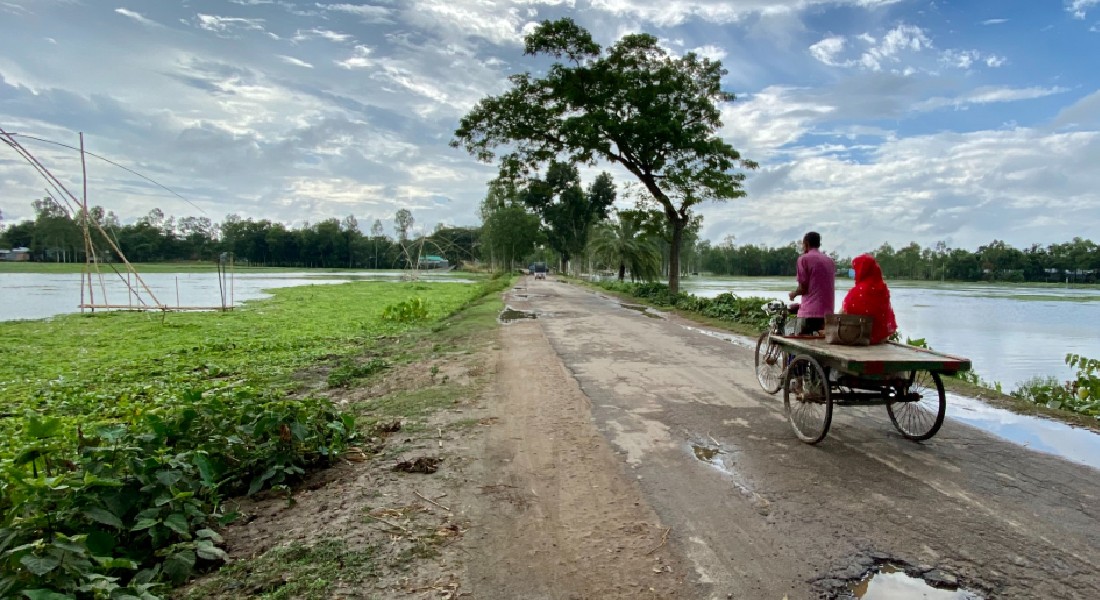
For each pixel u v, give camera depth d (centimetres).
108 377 1007
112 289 3862
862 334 587
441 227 10469
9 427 662
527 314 2003
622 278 3978
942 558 354
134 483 357
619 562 350
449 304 2819
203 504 388
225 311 2341
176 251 10388
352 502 434
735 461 525
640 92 2338
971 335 1939
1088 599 312
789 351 645
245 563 344
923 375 847
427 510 420
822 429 554
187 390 505
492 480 477
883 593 319
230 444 462
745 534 386
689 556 357
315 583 322
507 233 6931
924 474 491
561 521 405
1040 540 376
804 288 698
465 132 2566
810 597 315
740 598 313
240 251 10919
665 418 664
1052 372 1282
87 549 301
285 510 423
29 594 260
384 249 11625
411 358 1140
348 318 2105
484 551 362
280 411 493
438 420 654
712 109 2458
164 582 322
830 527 395
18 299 3014
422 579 329
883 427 637
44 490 330
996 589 322
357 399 820
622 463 518
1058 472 496
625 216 2627
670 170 2395
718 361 1038
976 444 572
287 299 3052
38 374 1034
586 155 2542
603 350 1163
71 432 583
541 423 641
